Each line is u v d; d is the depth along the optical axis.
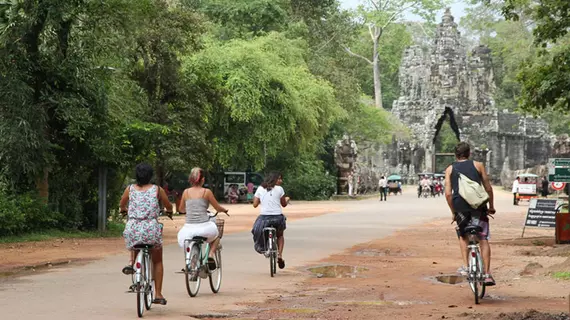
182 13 51.06
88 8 37.28
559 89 30.19
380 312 14.76
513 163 160.75
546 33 31.66
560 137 107.31
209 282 17.83
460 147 16.42
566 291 17.67
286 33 88.44
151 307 15.47
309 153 92.69
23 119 33.34
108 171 38.31
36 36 35.25
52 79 35.47
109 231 37.41
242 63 68.94
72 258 25.58
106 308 15.29
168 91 52.31
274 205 20.78
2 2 34.44
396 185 109.31
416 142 154.88
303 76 80.06
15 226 32.56
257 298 16.77
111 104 39.66
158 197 14.86
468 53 169.75
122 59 40.91
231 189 77.75
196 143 52.56
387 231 38.47
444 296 17.02
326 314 14.59
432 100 155.38
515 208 68.12
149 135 38.38
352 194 96.81
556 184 42.12
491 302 16.08
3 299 16.44
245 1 86.44
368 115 120.38
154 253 14.99
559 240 30.83
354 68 113.06
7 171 33.97
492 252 28.16
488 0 41.31
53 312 14.76
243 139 71.56
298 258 25.42
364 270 22.23
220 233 17.59
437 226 42.69
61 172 36.78
